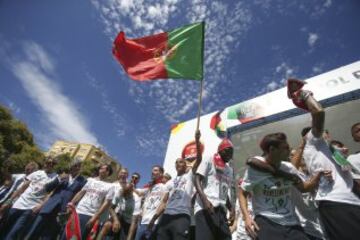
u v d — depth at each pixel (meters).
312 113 2.82
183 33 5.11
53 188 6.06
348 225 2.47
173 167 10.73
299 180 2.77
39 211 5.70
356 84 7.39
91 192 5.11
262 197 2.72
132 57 5.16
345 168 2.77
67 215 4.96
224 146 4.13
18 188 6.13
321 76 8.22
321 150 2.96
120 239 5.89
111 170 5.70
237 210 5.25
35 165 6.93
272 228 2.51
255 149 8.76
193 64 4.83
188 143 10.80
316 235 3.42
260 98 9.46
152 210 5.46
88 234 4.90
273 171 2.69
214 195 3.77
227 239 3.55
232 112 10.00
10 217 5.70
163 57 5.05
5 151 21.84
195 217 3.72
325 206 2.69
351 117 7.13
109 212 5.53
